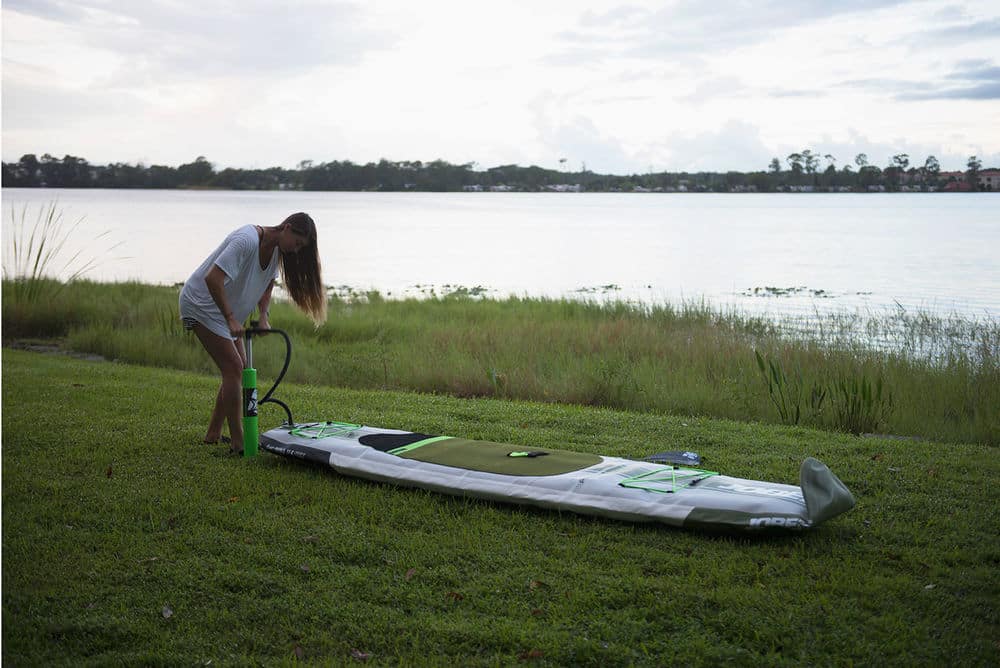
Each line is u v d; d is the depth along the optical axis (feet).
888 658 10.36
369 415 23.76
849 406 25.21
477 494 15.90
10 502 15.71
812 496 13.84
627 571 12.82
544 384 29.19
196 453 19.29
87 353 38.42
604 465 16.53
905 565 13.12
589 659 10.29
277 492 16.60
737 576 12.62
